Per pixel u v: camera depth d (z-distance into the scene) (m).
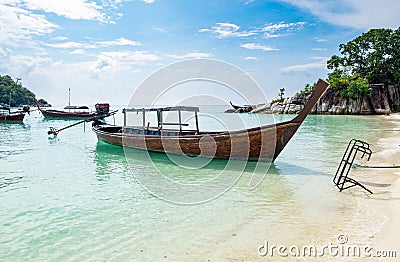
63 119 51.03
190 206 8.62
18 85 128.00
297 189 9.96
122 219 7.80
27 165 14.58
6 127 36.41
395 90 57.97
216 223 7.39
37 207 8.77
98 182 11.39
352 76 61.91
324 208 8.10
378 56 63.62
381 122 39.81
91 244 6.47
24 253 6.15
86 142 22.81
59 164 14.77
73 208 8.66
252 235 6.64
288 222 7.27
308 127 33.94
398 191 9.21
